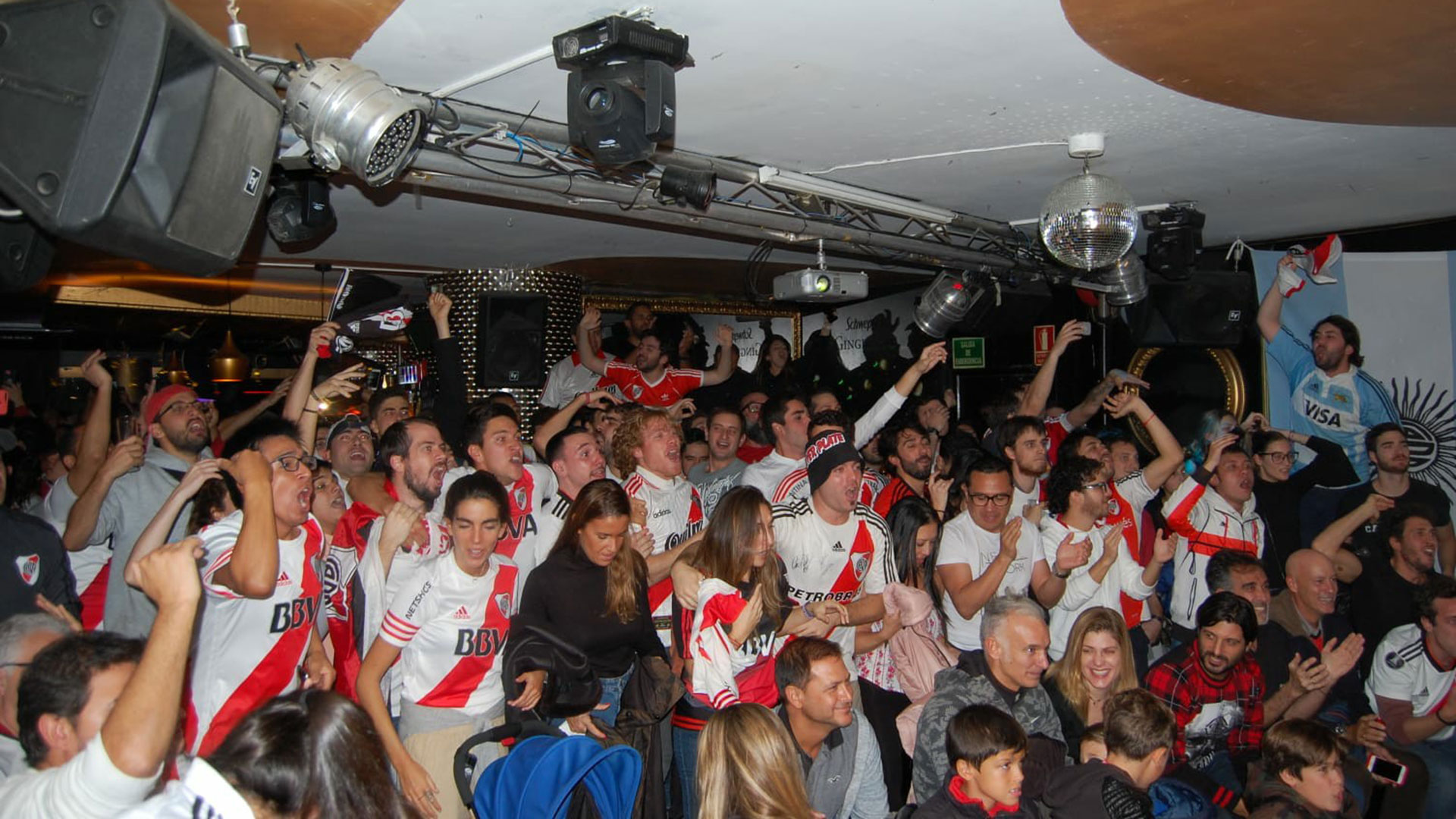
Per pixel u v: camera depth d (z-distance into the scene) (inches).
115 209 85.1
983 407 309.3
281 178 149.5
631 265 295.9
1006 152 170.7
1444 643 158.6
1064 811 111.3
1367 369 239.8
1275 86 138.5
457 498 122.6
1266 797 126.2
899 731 143.3
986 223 226.8
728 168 170.7
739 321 397.1
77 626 106.4
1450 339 233.9
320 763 65.4
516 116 142.7
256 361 409.7
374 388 358.9
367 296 210.2
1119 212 171.5
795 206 196.9
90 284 309.1
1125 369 298.7
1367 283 239.8
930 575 171.9
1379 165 186.7
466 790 93.2
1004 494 165.3
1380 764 149.2
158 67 82.0
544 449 193.5
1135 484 201.6
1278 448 219.9
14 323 247.1
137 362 341.7
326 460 188.7
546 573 133.6
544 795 87.4
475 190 153.4
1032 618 130.9
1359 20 115.2
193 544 72.6
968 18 112.1
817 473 151.3
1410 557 188.9
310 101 108.9
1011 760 106.4
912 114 147.9
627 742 125.8
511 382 271.9
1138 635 182.7
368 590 131.0
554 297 287.1
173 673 69.0
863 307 380.5
